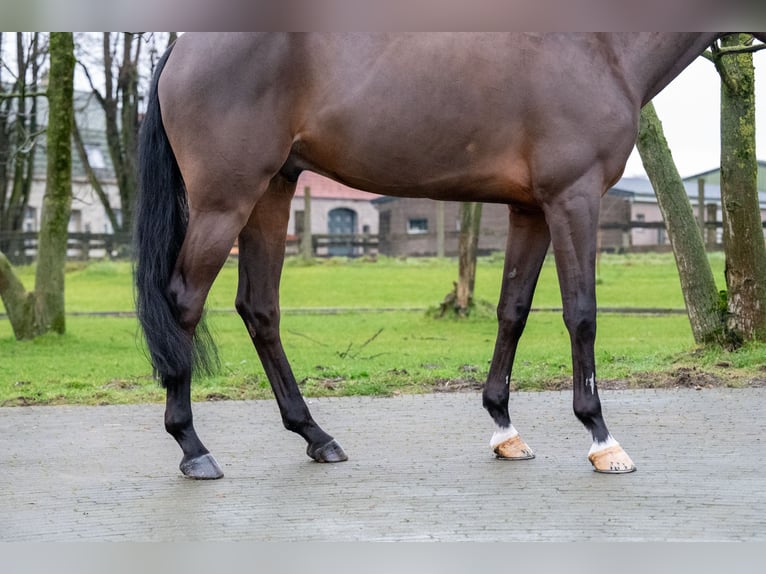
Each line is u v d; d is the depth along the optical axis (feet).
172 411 14.02
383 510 11.91
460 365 26.78
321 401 21.21
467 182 13.61
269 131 13.50
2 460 15.44
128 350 34.06
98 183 78.64
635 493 12.46
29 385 24.64
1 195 77.61
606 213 70.38
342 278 61.46
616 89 13.42
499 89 13.14
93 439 17.28
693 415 18.47
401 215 81.92
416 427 17.90
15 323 37.24
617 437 16.39
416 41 13.29
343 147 13.61
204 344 14.39
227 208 13.67
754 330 25.77
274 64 13.39
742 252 25.71
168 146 14.10
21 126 52.44
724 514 11.42
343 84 13.35
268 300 14.99
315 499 12.54
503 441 14.88
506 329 14.76
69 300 55.83
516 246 14.65
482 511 11.76
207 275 13.80
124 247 71.05
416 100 13.20
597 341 33.91
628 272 58.85
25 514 11.98
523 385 22.70
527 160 13.37
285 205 14.93
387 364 27.81
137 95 76.38
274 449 16.11
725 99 25.44
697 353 26.05
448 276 61.16
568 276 13.35
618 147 13.41
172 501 12.55
